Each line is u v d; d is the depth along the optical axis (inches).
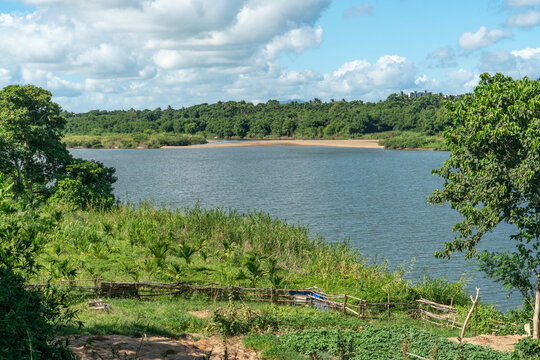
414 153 6742.1
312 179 3740.2
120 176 4023.1
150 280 997.8
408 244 1689.2
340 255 1304.1
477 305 908.0
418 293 1045.2
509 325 819.4
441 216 2197.3
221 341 639.1
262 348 628.1
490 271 788.6
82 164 1891.0
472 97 738.2
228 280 1048.2
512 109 653.3
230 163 5349.4
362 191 3056.1
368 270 1203.2
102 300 818.2
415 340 668.7
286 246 1354.6
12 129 1747.0
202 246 1307.8
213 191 3080.7
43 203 1679.4
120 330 575.2
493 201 671.1
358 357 587.8
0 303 348.2
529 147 634.8
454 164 746.2
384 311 939.3
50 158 1963.6
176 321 693.3
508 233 1871.3
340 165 4965.6
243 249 1336.1
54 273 858.1
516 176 642.8
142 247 1267.2
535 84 660.7
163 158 6323.8
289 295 960.9
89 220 1501.0
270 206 2487.7
